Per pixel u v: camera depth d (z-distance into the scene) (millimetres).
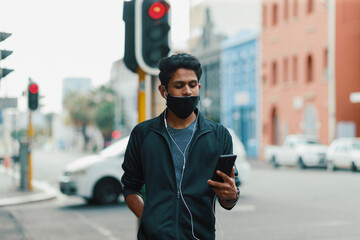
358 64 36750
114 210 12938
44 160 49688
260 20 46625
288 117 42406
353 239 9023
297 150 30969
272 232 9742
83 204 14242
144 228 3096
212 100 55438
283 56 43156
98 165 13742
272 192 16891
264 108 46062
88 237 9500
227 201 3088
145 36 6066
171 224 3039
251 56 48219
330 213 12172
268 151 34188
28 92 17203
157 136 3164
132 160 3275
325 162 30062
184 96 3068
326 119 37594
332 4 36938
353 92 36781
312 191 17078
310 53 39562
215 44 54938
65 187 13672
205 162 3098
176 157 3117
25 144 17688
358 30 36656
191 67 3107
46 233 9930
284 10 43125
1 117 25531
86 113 85000
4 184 20094
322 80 38062
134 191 3346
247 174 15930
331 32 37062
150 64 6086
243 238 9156
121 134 69250
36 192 16906
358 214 11977
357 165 27344
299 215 11906
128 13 6164
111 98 83375
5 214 12555
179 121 3172
